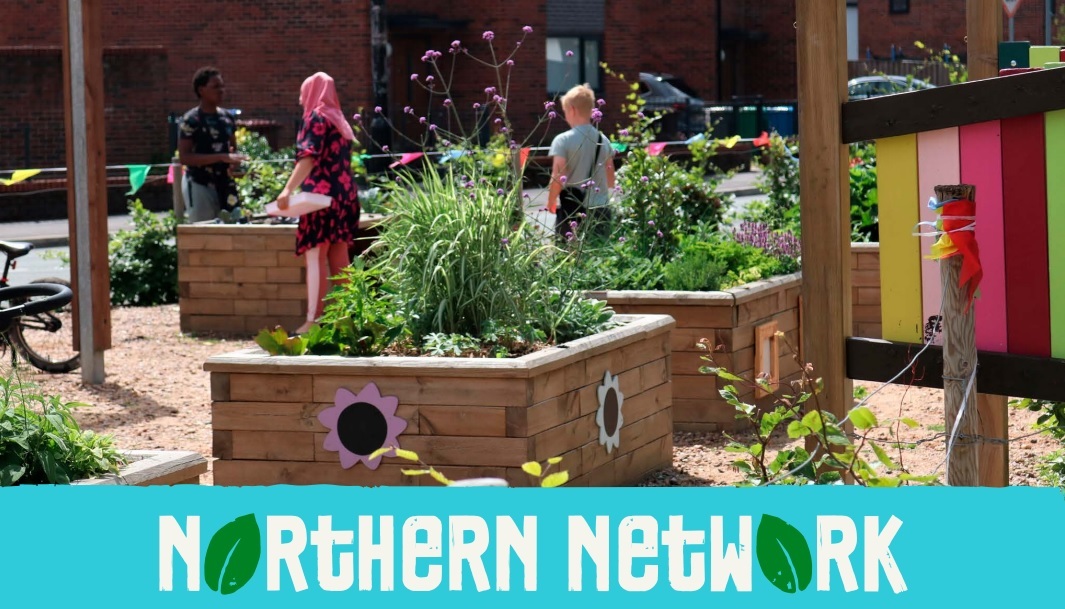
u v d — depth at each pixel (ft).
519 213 21.59
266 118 103.91
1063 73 14.10
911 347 15.43
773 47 151.12
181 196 44.14
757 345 24.71
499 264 20.06
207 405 26.94
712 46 141.59
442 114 111.96
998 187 14.76
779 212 35.94
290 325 35.63
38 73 88.28
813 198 15.81
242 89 107.76
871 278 31.86
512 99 114.21
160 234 43.39
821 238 15.80
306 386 17.99
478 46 114.21
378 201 39.55
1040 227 14.55
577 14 119.24
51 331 30.45
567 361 17.97
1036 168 14.52
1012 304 14.79
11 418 13.01
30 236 69.41
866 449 21.27
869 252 31.78
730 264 26.96
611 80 120.47
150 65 93.56
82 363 29.01
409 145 108.27
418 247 20.21
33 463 12.84
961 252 13.05
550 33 118.32
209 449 23.07
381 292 20.86
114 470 13.39
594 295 24.43
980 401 16.80
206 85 41.63
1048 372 14.44
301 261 35.42
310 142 29.94
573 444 18.34
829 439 12.43
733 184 93.81
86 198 28.71
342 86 106.32
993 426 16.80
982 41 19.47
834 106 15.60
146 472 13.46
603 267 26.35
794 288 26.63
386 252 21.40
